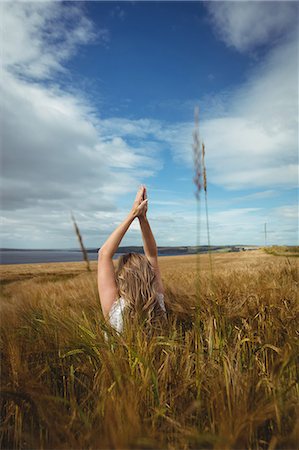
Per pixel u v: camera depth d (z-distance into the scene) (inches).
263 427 62.8
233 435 53.0
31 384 69.5
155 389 67.9
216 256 1676.9
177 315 127.6
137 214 105.8
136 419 56.8
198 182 69.0
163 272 440.8
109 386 71.9
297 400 66.2
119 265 106.0
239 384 68.4
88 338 90.0
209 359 82.7
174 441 58.7
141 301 98.0
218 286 159.5
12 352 83.8
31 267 1866.4
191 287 167.6
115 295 99.0
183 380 73.6
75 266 1785.2
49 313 138.0
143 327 92.0
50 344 99.6
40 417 64.5
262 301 127.3
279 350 78.6
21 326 119.1
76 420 61.9
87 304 167.9
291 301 127.4
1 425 69.1
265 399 64.5
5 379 75.6
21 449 63.4
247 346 96.1
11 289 304.3
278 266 254.4
